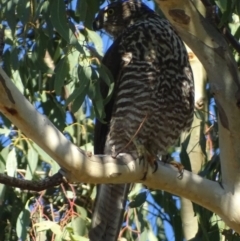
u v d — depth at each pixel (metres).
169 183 8.17
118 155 8.23
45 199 11.42
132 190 11.06
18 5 10.02
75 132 11.61
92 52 9.70
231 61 8.32
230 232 10.15
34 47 10.38
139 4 11.55
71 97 9.34
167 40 10.38
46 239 10.91
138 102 10.16
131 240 10.69
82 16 9.89
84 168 7.43
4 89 7.07
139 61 10.25
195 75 11.48
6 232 11.18
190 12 8.21
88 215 11.61
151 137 10.30
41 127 7.26
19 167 11.29
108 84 9.55
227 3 8.80
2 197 10.45
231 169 8.28
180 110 10.43
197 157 11.06
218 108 8.33
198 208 10.11
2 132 10.59
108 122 10.30
